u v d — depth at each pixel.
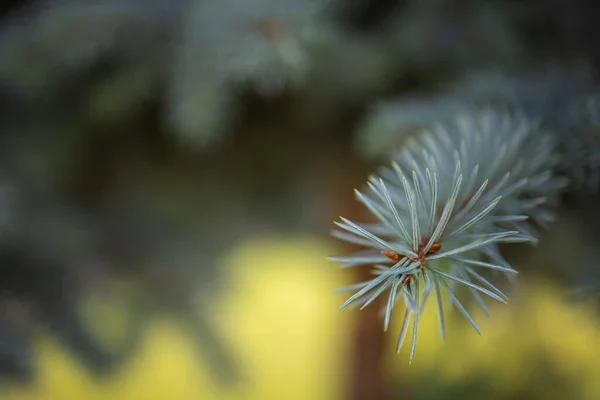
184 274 0.59
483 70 0.55
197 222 0.72
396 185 0.33
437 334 0.64
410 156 0.34
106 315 0.54
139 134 0.73
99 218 0.61
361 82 0.64
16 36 0.56
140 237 0.61
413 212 0.28
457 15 0.64
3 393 0.46
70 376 0.95
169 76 0.59
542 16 0.63
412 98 0.51
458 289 0.41
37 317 0.49
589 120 0.38
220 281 0.62
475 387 0.76
